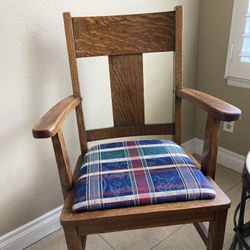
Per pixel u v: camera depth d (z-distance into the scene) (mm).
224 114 674
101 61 1146
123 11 1141
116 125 1011
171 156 863
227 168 1603
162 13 915
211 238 768
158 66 1356
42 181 1139
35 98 1008
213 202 706
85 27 899
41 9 928
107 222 697
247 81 1343
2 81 911
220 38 1400
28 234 1143
